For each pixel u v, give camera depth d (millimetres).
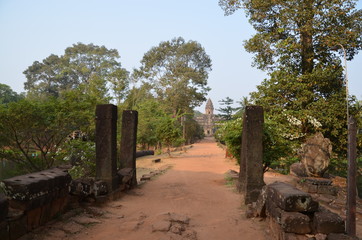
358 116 14188
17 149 10406
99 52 51875
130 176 8984
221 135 11477
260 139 7512
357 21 15250
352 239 3842
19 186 4316
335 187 9242
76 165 10297
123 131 9875
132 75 32531
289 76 15195
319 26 15086
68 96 10992
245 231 5188
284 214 4324
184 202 7734
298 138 15039
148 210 6703
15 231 4113
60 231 4746
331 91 16000
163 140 23281
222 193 9094
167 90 43781
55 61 59875
